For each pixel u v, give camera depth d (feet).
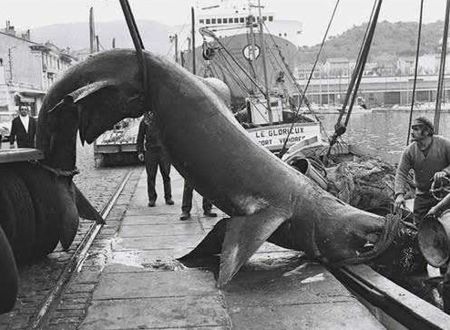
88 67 20.62
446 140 22.66
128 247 24.38
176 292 17.88
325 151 39.63
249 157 20.07
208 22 125.70
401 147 95.71
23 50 212.43
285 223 19.69
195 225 29.01
